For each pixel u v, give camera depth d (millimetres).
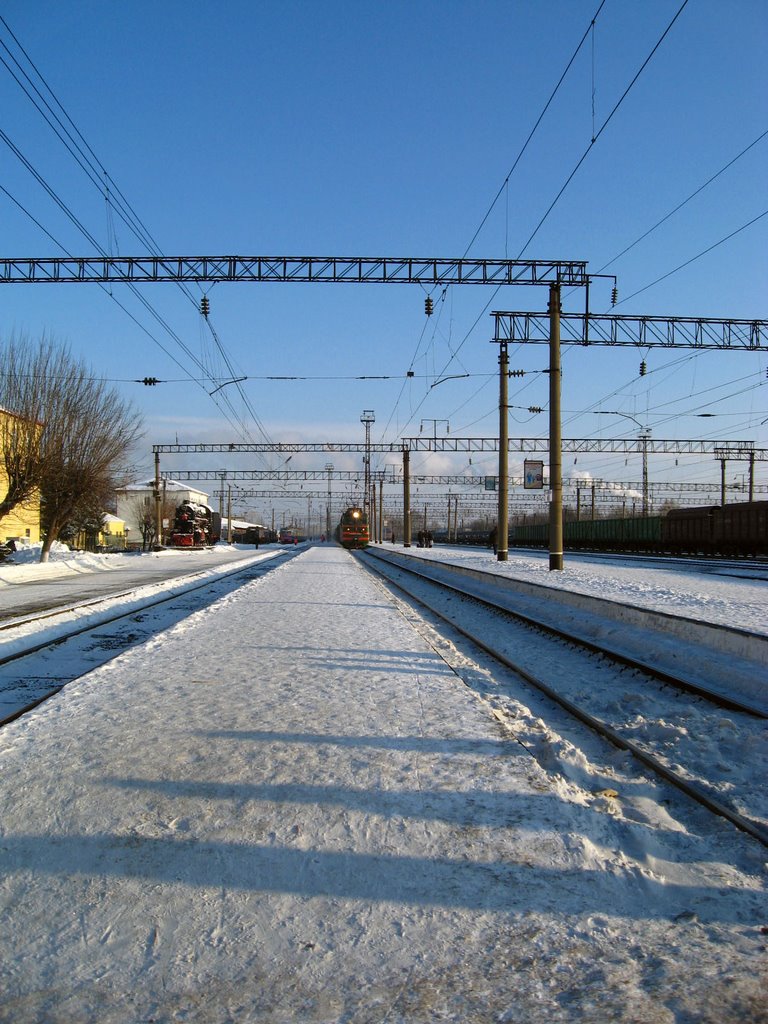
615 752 6430
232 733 6094
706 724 7141
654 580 22062
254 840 4047
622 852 4184
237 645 11125
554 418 23078
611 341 24109
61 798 4629
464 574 28219
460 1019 2699
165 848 3955
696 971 2973
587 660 11086
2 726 6625
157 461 53344
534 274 21297
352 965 3014
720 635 10016
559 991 2850
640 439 50281
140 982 2920
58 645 12219
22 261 19297
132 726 6324
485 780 4961
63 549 44719
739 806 5125
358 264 20156
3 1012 2760
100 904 3430
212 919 3316
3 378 27969
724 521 44469
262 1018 2719
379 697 7531
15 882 3627
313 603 18281
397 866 3777
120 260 19484
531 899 3490
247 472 67188
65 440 29500
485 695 8188
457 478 64750
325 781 4934
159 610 17719
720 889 3797
